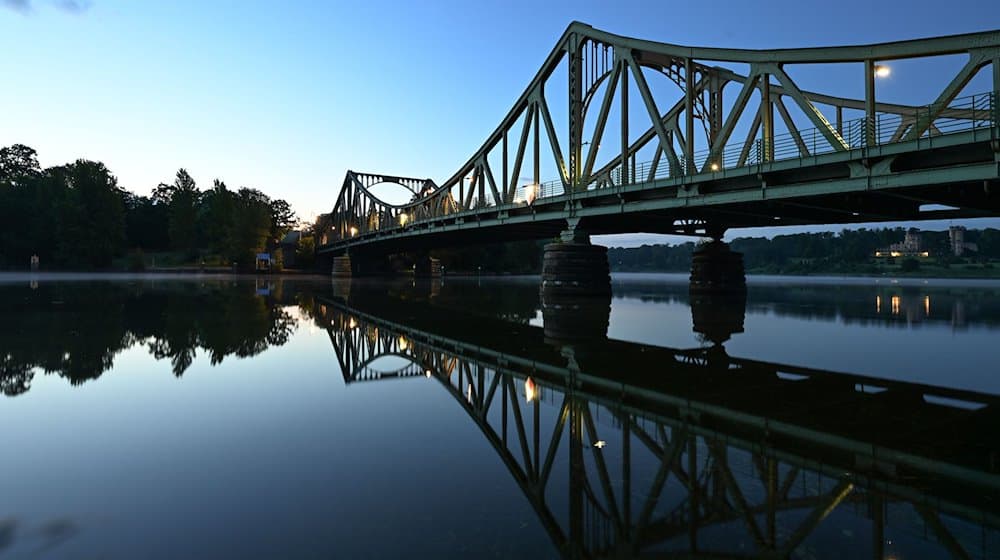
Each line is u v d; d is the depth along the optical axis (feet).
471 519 17.38
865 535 16.74
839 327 78.13
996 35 54.95
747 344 61.36
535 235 182.09
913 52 62.18
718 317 93.15
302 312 100.83
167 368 44.62
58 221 335.88
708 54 88.38
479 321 88.02
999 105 53.98
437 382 41.06
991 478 21.77
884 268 568.41
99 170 349.61
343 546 15.37
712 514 18.25
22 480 20.44
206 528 16.44
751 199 78.79
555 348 58.95
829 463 23.61
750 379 42.39
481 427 28.91
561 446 25.93
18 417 29.71
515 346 60.49
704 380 42.06
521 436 27.37
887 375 43.86
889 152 61.52
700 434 28.07
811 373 44.86
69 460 22.84
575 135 123.03
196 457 23.34
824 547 15.93
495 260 500.74
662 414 32.14
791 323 83.87
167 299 125.90
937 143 57.77
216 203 408.26
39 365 44.88
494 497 19.30
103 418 29.60
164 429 27.61
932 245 624.59
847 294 172.04
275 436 26.68
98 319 80.53
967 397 36.42
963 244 606.96
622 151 106.22
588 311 104.42
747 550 15.64
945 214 87.15
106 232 347.97
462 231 169.78
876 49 65.36
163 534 15.99
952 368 46.98
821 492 20.34
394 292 181.98
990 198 69.62
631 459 24.08
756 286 251.80
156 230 441.27
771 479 21.70
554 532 16.47
